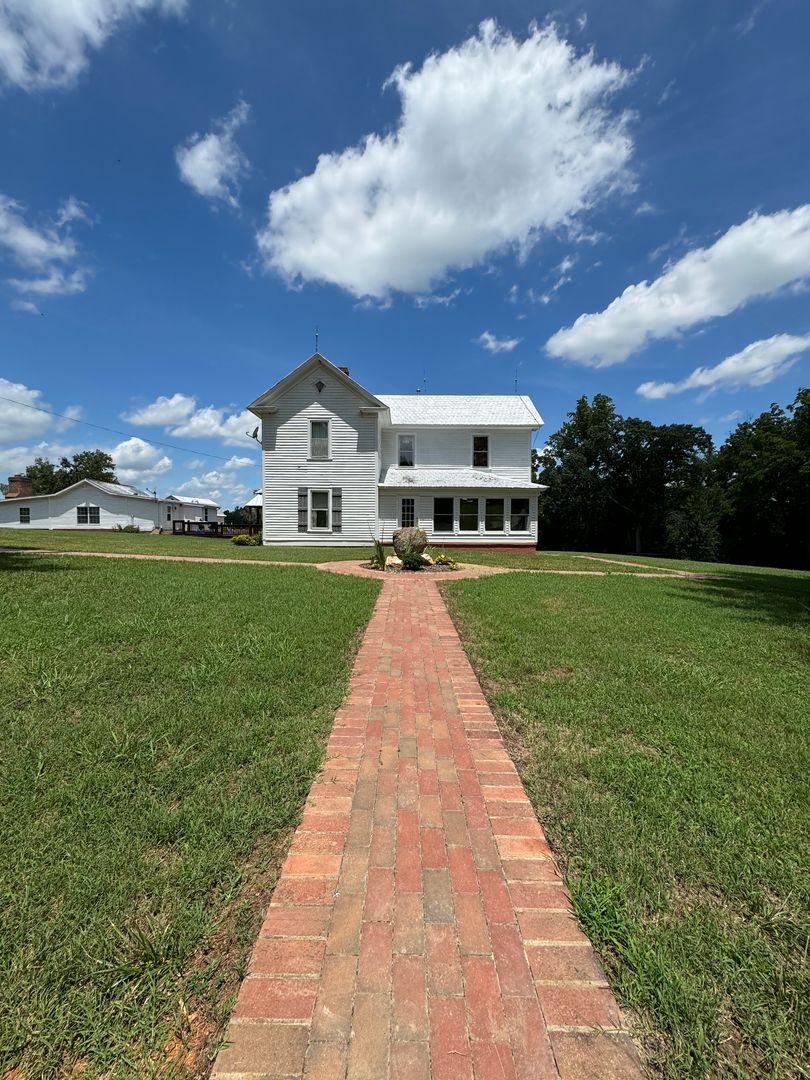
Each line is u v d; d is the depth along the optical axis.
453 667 4.64
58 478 55.19
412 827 2.29
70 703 3.43
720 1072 1.31
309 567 12.03
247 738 3.02
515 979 1.56
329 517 21.31
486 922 1.77
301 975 1.56
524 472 23.91
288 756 2.86
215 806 2.36
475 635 5.71
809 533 29.59
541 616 6.68
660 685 4.13
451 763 2.88
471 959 1.62
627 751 3.02
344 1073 1.30
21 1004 1.45
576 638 5.55
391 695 3.93
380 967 1.59
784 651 5.29
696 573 14.38
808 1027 1.41
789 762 2.89
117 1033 1.39
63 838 2.12
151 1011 1.45
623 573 13.28
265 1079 1.28
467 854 2.12
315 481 21.30
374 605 7.48
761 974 1.56
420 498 21.69
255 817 2.29
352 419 21.23
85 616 5.54
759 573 15.49
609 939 1.70
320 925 1.74
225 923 1.75
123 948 1.62
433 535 21.75
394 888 1.92
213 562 12.64
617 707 3.66
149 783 2.54
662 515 35.34
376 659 4.85
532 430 23.92
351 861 2.06
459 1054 1.35
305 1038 1.38
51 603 6.16
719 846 2.15
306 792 2.54
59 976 1.53
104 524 41.06
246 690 3.72
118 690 3.66
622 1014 1.47
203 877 1.92
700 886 1.94
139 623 5.26
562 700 3.77
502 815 2.40
